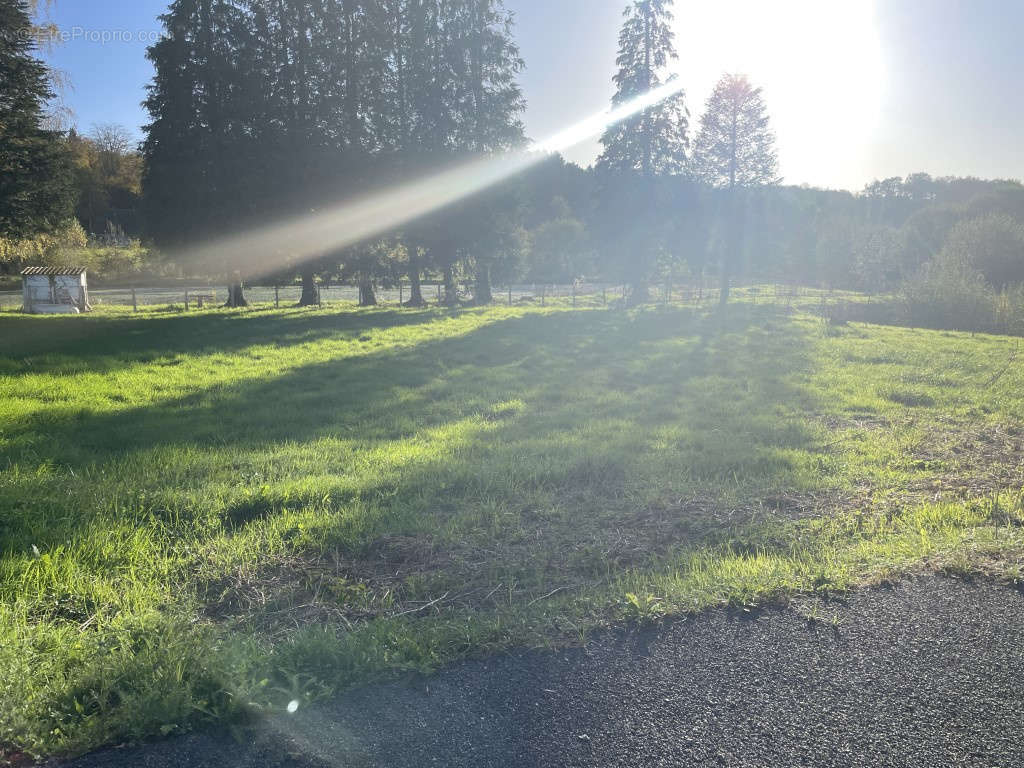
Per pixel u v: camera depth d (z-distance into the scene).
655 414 9.98
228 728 2.78
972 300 28.52
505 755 2.62
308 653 3.26
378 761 2.58
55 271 31.12
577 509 5.78
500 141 36.34
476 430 8.92
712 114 34.81
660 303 37.97
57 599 3.97
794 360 16.06
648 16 35.06
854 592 4.10
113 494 5.68
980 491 6.35
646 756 2.63
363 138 33.25
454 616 3.81
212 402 10.86
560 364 15.41
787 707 2.95
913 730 2.80
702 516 5.62
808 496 6.25
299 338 20.23
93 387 11.81
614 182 36.25
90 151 76.00
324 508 5.69
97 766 2.54
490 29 35.94
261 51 31.39
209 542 4.88
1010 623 3.71
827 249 66.56
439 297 44.66
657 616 3.76
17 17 24.56
